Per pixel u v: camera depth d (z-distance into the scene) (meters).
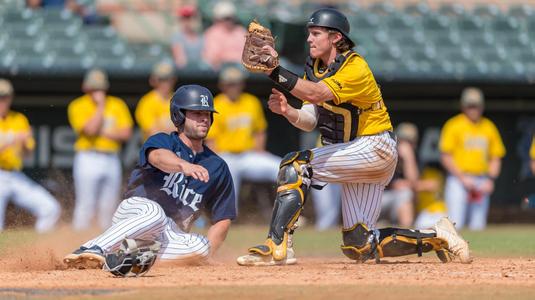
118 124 43.91
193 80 49.78
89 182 43.59
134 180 21.73
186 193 21.73
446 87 51.91
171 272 19.45
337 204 47.81
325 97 20.47
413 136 48.25
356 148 21.27
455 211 47.91
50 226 42.53
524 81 52.38
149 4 55.81
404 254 21.78
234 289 16.38
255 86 49.38
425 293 16.02
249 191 47.38
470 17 59.84
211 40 50.22
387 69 52.06
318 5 58.44
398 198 48.25
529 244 33.09
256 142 46.38
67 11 55.16
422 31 58.03
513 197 52.47
